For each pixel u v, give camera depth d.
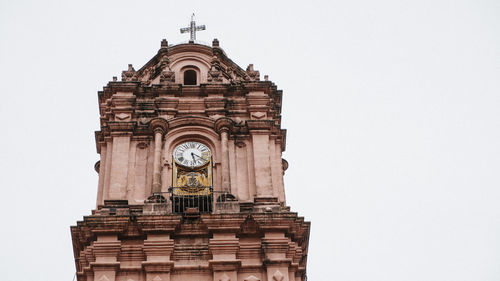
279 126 42.69
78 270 36.97
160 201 37.59
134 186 39.12
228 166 39.78
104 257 35.16
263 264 35.38
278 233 36.31
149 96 43.62
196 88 43.75
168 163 40.31
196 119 41.97
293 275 35.66
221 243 35.62
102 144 41.62
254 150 40.47
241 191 39.22
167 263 34.94
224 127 41.25
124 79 44.22
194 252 35.72
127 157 39.97
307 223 36.88
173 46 47.22
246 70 45.97
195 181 39.66
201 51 47.38
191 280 34.97
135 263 35.34
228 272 35.00
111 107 42.69
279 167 41.41
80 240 36.03
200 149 41.09
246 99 43.16
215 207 37.31
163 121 41.28
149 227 35.91
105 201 37.75
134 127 41.16
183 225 36.31
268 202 38.34
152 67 46.62
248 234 36.38
